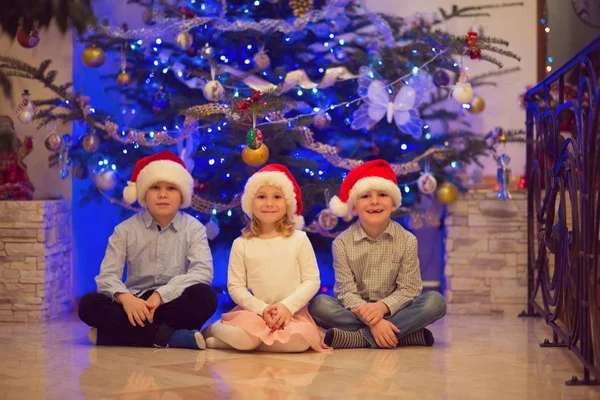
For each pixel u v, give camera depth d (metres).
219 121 4.14
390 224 3.66
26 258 4.20
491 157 5.09
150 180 3.63
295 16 4.58
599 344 2.56
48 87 4.23
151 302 3.44
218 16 4.46
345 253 3.63
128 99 4.82
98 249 5.10
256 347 3.32
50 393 2.54
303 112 4.48
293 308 3.37
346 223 4.58
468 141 4.34
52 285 4.35
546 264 3.78
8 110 4.67
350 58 4.53
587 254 2.69
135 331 3.42
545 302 3.77
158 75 4.58
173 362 3.07
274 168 3.63
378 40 4.62
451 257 4.52
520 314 4.34
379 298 3.62
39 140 4.68
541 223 3.81
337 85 4.49
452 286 4.52
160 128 4.63
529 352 3.31
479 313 4.48
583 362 2.73
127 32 4.32
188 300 3.48
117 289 3.46
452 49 4.08
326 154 4.25
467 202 4.51
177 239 3.70
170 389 2.60
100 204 5.10
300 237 3.56
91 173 4.63
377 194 3.59
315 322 3.61
